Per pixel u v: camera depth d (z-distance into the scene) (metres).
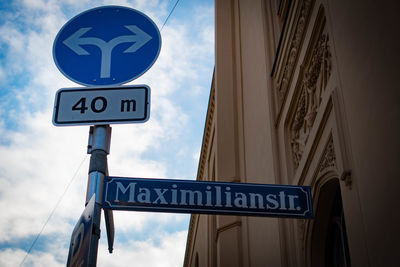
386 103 4.88
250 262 10.89
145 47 5.66
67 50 5.65
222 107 13.72
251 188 5.71
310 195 5.73
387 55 4.93
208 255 16.97
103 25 5.76
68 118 5.14
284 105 9.23
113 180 5.49
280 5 10.71
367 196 5.11
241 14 14.72
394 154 4.64
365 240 5.07
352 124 5.68
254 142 11.40
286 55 9.26
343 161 5.76
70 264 4.29
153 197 5.49
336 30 6.41
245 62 13.50
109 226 4.62
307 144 7.59
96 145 4.89
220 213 5.56
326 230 7.29
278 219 8.75
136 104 5.21
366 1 5.51
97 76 5.51
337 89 6.30
